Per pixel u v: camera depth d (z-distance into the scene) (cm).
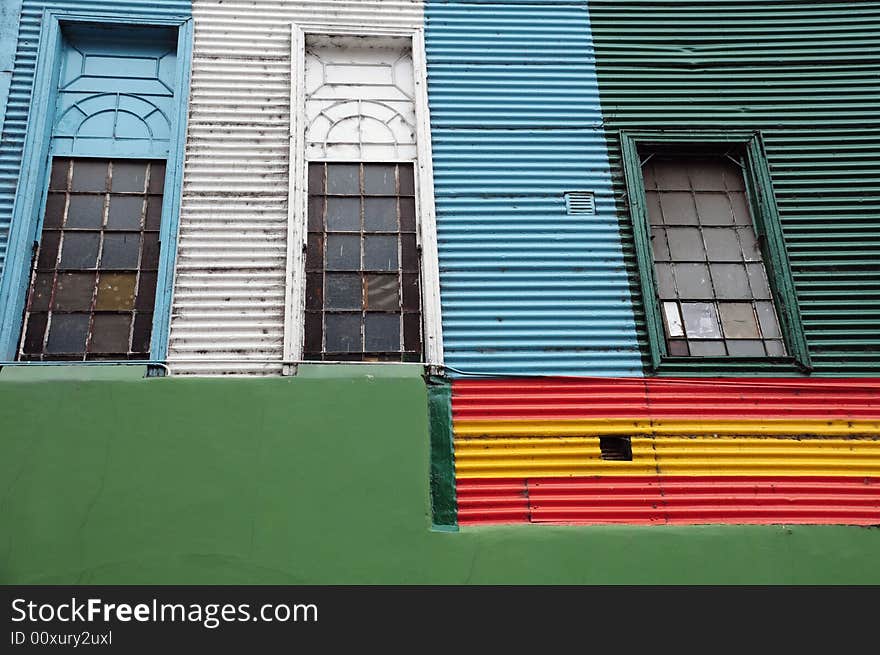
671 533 412
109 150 497
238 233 476
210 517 396
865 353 475
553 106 533
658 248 507
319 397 423
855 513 434
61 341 448
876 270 498
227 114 507
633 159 520
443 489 421
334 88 533
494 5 562
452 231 489
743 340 483
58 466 397
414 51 539
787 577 407
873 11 586
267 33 534
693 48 562
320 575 391
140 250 477
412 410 425
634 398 454
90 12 519
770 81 554
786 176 523
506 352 458
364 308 474
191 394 416
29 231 460
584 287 482
